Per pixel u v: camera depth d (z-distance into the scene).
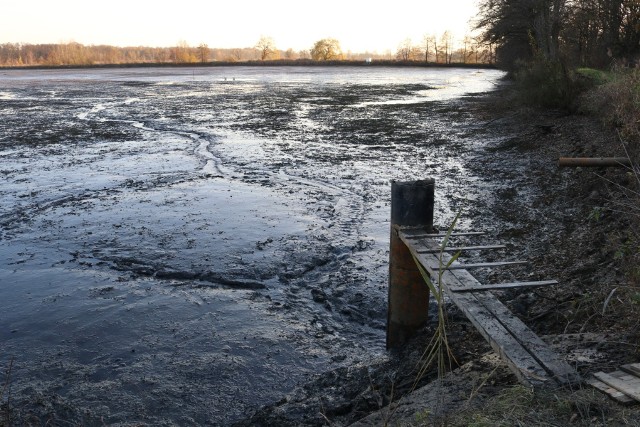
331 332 5.98
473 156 14.82
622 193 8.80
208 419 4.58
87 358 5.55
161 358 5.50
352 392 4.70
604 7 24.36
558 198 9.96
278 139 18.97
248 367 5.30
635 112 11.76
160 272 7.61
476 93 37.62
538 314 5.59
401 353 5.25
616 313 4.95
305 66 110.75
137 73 84.62
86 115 27.53
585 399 3.11
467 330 5.33
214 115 26.78
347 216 9.89
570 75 20.33
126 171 14.10
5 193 12.04
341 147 17.09
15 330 6.13
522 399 3.23
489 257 7.55
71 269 7.81
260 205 10.68
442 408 3.61
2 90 48.44
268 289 7.09
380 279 7.16
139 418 4.61
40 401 4.82
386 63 106.56
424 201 5.26
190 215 10.13
